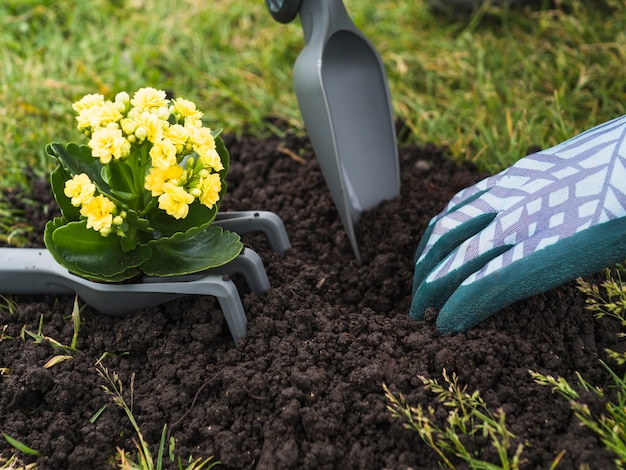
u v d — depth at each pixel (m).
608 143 0.73
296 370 0.76
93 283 0.79
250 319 0.80
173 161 0.73
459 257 0.76
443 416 0.73
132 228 0.77
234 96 1.06
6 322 0.83
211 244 0.79
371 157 0.89
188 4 1.21
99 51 1.14
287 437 0.73
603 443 0.72
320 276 0.84
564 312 0.79
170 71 1.12
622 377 0.77
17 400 0.76
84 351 0.80
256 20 1.19
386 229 0.88
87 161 0.79
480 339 0.76
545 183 0.74
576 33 1.11
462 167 0.96
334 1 0.84
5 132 1.01
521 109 1.01
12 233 0.91
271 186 0.95
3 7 1.19
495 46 1.12
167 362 0.78
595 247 0.71
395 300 0.85
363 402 0.74
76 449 0.74
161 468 0.73
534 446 0.72
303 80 0.84
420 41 1.15
